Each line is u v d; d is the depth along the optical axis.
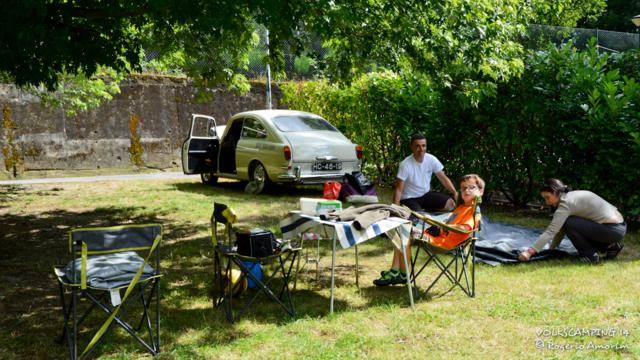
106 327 3.94
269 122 11.84
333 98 14.26
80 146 16.03
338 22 6.80
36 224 9.06
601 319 4.59
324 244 7.55
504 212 9.94
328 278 5.98
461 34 7.42
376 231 4.84
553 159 9.20
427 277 5.97
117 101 16.53
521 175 9.90
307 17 6.59
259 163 12.00
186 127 17.59
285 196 11.75
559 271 6.00
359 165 12.02
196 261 6.76
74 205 10.80
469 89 8.72
